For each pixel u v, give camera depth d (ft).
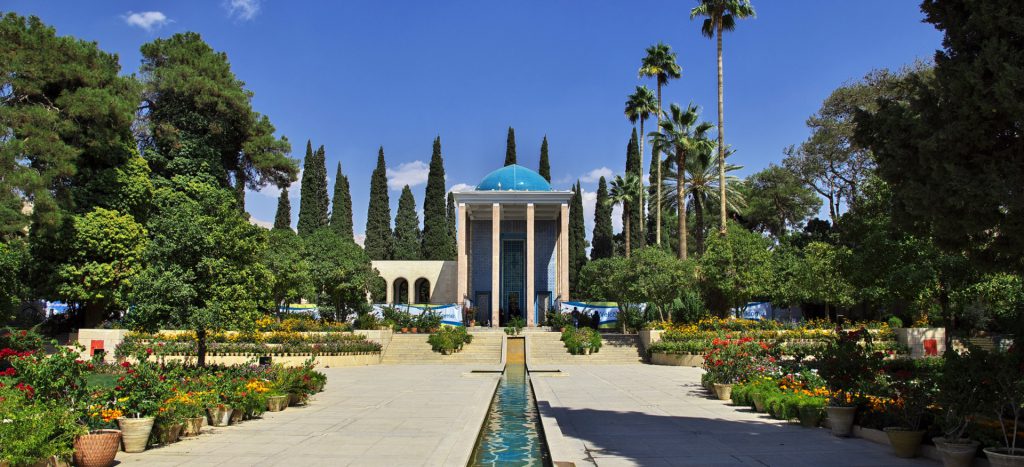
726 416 41.27
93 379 54.29
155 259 47.73
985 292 61.77
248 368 49.80
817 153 133.90
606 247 196.03
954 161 25.20
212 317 46.37
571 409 44.60
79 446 25.76
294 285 100.83
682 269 97.04
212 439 33.01
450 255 187.01
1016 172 23.82
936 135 24.88
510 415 46.03
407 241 200.95
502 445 35.24
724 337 85.10
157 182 94.94
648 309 114.73
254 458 28.40
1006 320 28.66
